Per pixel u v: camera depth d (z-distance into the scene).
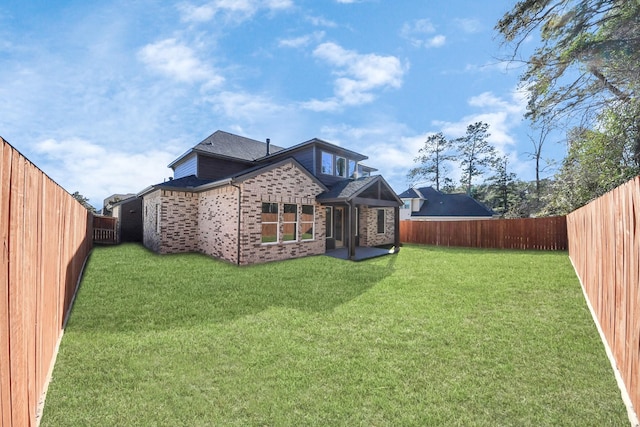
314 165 14.18
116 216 17.67
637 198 2.74
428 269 8.89
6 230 1.90
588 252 5.71
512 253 12.58
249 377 3.16
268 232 10.59
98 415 2.58
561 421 2.54
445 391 2.93
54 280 3.61
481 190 35.69
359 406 2.73
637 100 8.37
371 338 4.10
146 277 7.63
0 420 1.78
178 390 2.93
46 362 3.04
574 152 12.64
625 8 7.73
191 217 12.94
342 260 10.66
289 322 4.69
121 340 3.99
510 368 3.33
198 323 4.63
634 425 2.48
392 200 13.95
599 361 3.47
